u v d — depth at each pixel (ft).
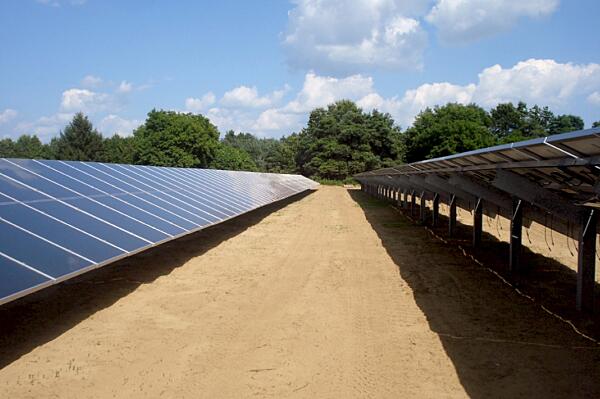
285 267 47.16
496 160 36.60
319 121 343.67
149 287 38.47
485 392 21.47
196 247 57.31
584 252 33.58
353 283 41.27
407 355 25.62
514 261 45.93
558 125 319.47
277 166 365.61
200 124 262.67
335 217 95.55
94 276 41.83
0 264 22.95
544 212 51.78
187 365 23.98
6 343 26.35
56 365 23.66
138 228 37.35
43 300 34.19
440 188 68.23
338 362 24.66
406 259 52.21
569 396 21.09
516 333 29.09
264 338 27.86
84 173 46.55
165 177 65.87
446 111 259.39
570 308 34.55
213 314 32.04
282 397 20.93
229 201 68.33
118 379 22.30
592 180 32.35
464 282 41.91
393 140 310.86
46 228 29.19
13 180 35.06
